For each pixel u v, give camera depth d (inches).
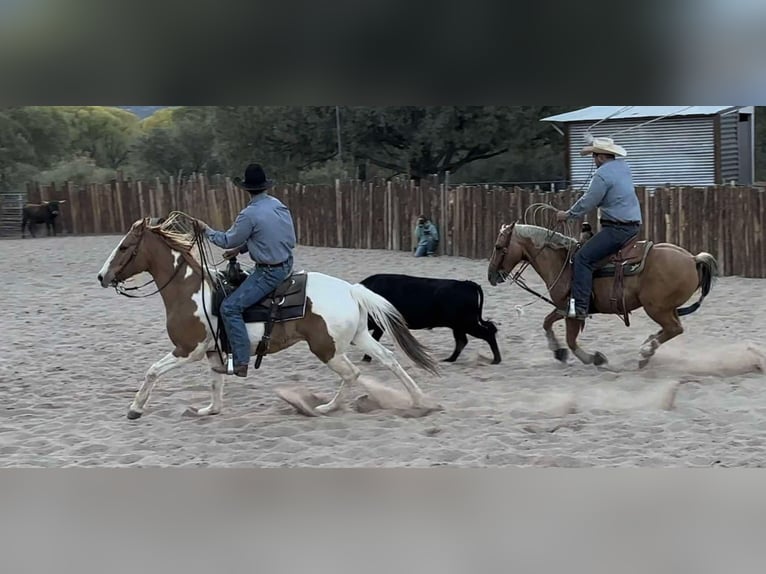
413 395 301.4
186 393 340.5
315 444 270.1
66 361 404.2
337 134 1250.0
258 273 287.1
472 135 1175.6
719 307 511.2
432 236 804.0
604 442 265.6
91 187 1182.9
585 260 350.3
